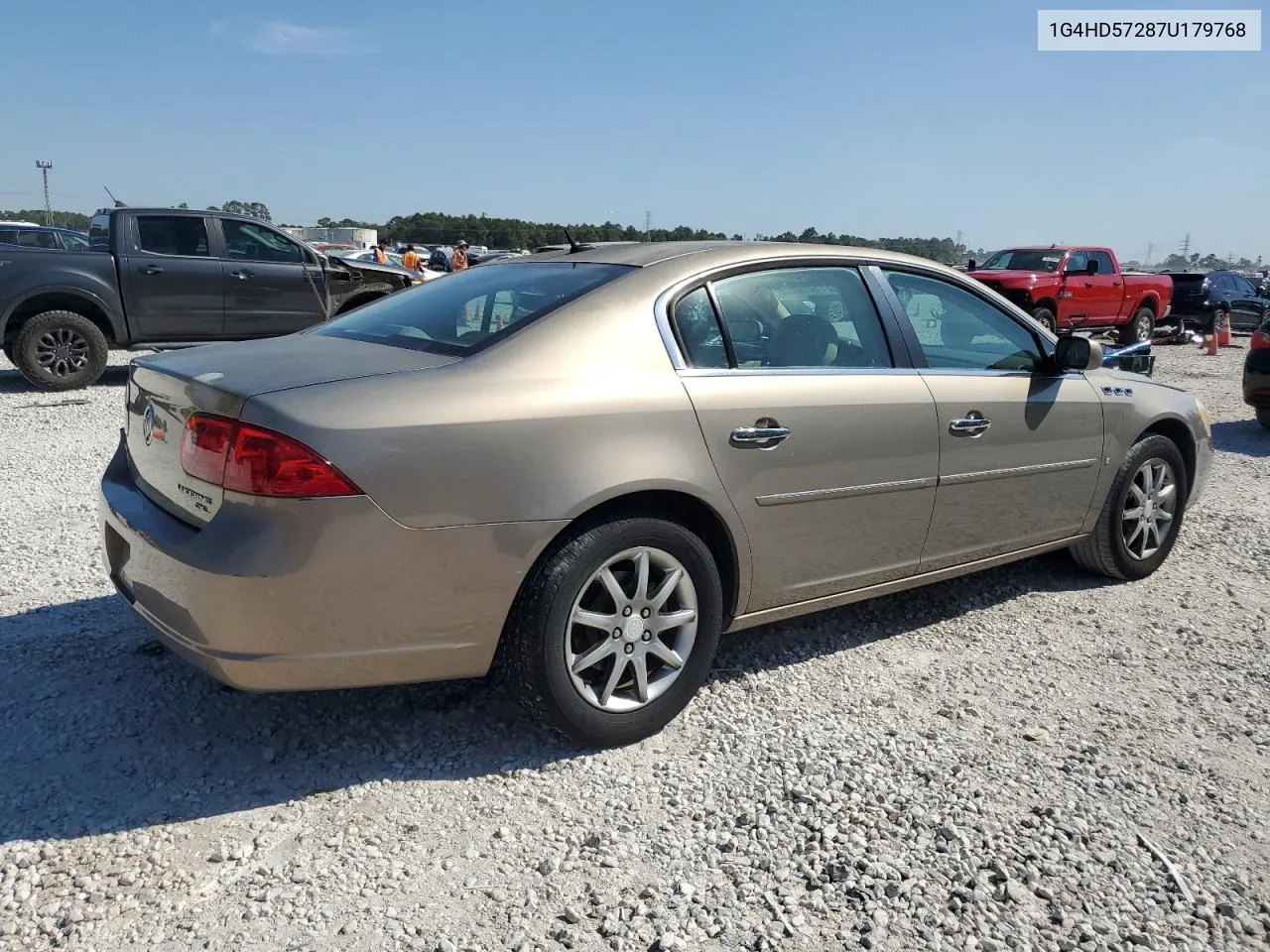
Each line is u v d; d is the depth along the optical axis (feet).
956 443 12.66
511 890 8.13
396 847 8.64
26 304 32.94
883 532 12.17
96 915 7.67
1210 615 14.62
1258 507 21.24
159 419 9.89
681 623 10.48
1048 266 55.36
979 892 8.21
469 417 8.98
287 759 9.97
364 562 8.63
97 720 10.54
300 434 8.38
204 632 8.64
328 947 7.43
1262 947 7.77
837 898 8.12
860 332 12.23
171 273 34.22
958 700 11.64
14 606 13.51
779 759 10.18
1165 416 15.66
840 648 13.07
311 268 37.06
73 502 19.11
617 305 10.36
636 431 9.82
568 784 9.66
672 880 8.30
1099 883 8.41
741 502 10.64
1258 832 9.22
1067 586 15.72
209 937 7.50
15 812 8.91
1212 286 74.13
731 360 10.94
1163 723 11.23
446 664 9.32
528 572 9.39
